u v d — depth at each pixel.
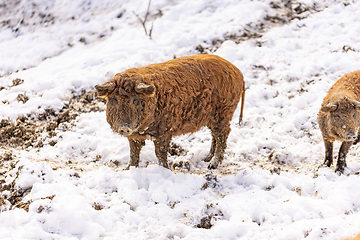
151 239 5.19
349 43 11.80
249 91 10.37
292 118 9.27
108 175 6.56
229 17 13.55
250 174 6.75
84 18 14.97
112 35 13.48
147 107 6.15
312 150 8.11
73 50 13.18
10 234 4.99
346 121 6.76
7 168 7.40
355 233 4.99
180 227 5.34
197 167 7.75
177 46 12.23
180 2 14.74
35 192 6.00
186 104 6.77
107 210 5.75
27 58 13.12
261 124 9.34
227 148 8.31
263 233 5.11
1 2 16.88
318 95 9.96
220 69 7.27
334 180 6.69
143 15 14.25
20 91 10.61
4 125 9.32
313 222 5.25
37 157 7.91
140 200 6.11
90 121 9.23
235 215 5.49
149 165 7.23
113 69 11.21
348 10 13.38
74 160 8.00
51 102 9.97
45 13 15.69
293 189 6.41
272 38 12.39
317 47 11.90
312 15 13.46
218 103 7.27
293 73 10.91
